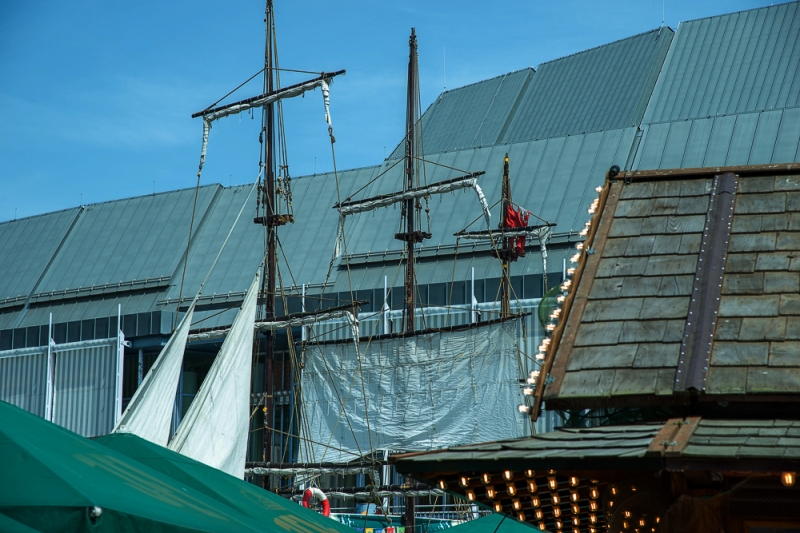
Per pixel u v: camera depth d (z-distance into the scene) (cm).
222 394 5622
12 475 1548
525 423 7744
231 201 12888
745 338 1620
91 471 1717
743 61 13300
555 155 11381
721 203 1905
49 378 10538
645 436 1491
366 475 8456
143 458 2555
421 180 11844
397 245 11062
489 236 8744
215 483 2542
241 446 5781
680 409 1586
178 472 2511
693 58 13875
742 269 1759
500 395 7888
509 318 7962
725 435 1448
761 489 1533
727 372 1573
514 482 1853
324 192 12425
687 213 1920
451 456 1540
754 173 1969
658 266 1819
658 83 13662
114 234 13100
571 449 1490
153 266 12150
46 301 12469
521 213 8881
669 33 14788
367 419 7750
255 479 8331
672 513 1562
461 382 8069
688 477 1606
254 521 2045
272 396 8362
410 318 8512
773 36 13488
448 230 10938
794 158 10169
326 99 7694
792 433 1441
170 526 1600
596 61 15088
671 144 10938
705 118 11100
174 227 12738
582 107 14225
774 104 12300
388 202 8788
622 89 14038
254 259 11738
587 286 1816
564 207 10575
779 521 1519
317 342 8750
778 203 1881
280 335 10269
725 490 1588
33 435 1764
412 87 8881
